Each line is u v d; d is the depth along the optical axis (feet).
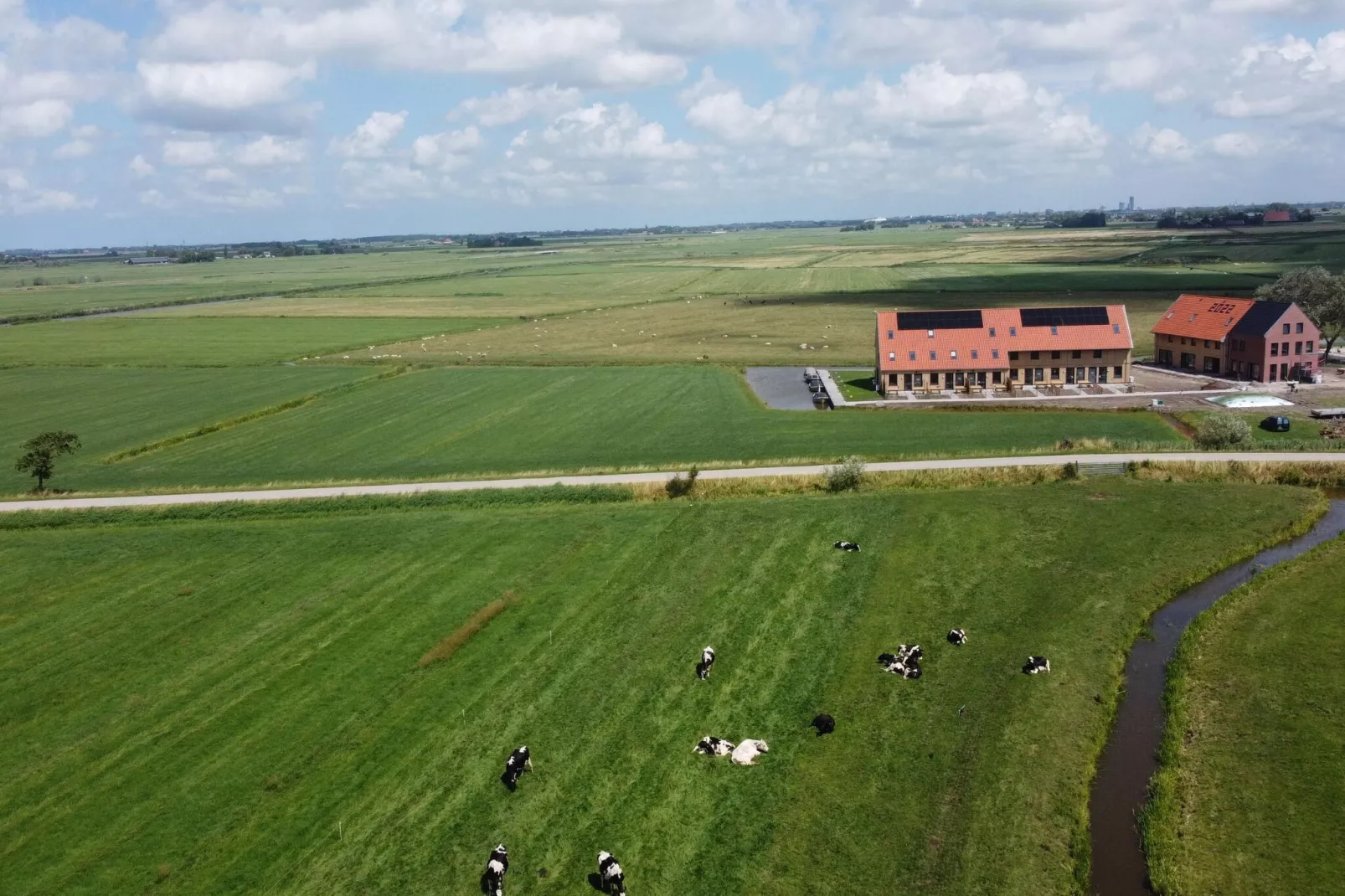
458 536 236.22
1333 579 194.70
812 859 121.70
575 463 301.63
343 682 167.73
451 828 129.18
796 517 240.12
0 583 217.36
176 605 202.59
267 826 130.62
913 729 149.07
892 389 398.83
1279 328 385.09
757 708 156.46
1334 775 133.18
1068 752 142.20
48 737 154.10
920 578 203.31
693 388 428.56
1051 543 219.20
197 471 313.53
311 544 234.17
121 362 560.61
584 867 121.60
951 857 121.08
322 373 497.46
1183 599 193.16
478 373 487.20
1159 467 266.36
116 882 120.98
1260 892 114.21
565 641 180.75
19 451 352.08
